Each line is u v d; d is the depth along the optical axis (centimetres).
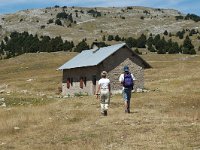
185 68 8800
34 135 1975
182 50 18025
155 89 5441
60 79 8612
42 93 6475
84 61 5884
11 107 3662
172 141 1672
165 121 2188
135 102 3497
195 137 1728
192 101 3428
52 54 14588
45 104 3928
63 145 1702
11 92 6438
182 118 2292
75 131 2005
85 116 2586
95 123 2209
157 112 2727
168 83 6066
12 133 2072
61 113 2825
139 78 5703
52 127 2158
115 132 1923
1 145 1773
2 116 2712
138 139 1745
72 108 3256
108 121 2248
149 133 1864
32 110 3030
